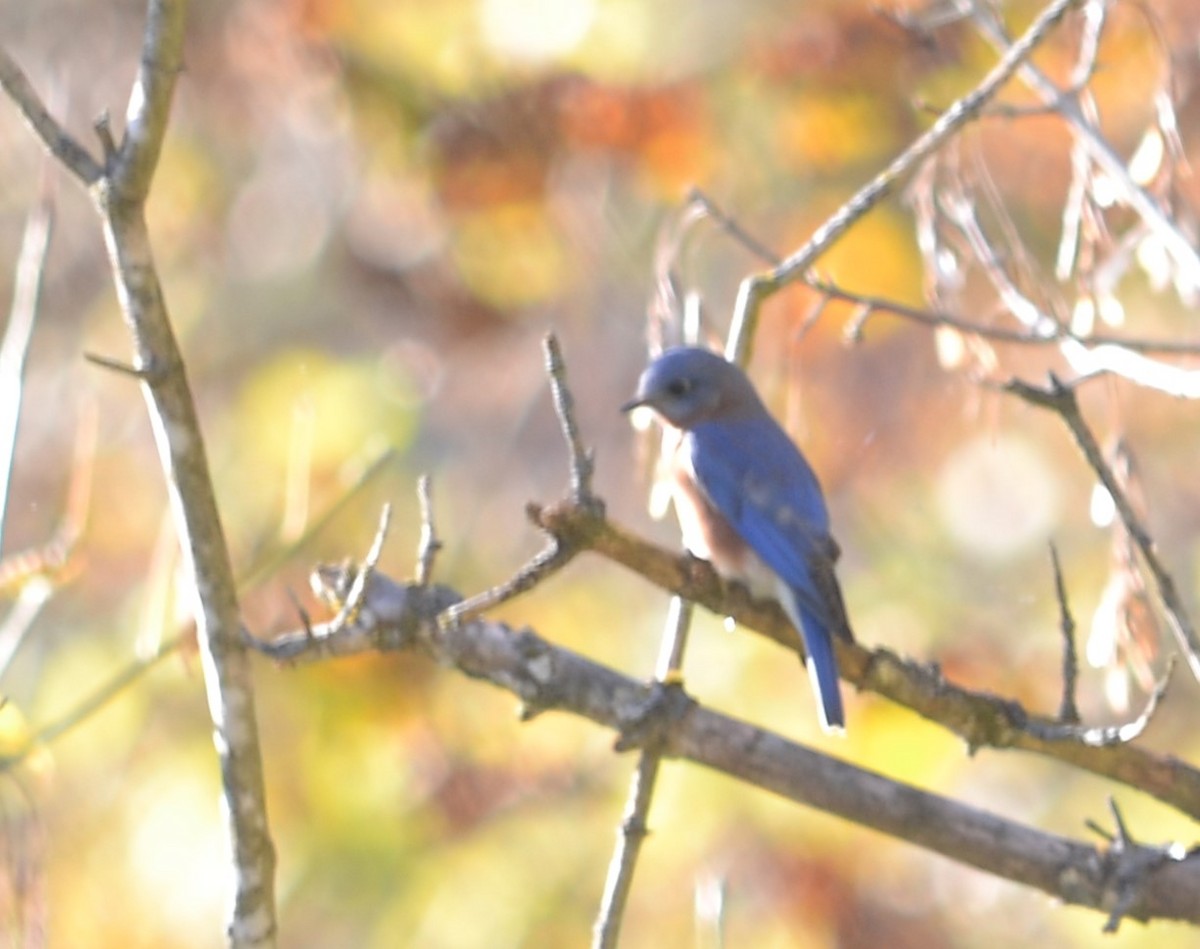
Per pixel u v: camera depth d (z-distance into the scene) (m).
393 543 14.41
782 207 14.18
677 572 7.48
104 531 15.66
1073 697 7.84
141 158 7.10
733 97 13.84
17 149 16.27
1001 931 13.82
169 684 13.60
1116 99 13.00
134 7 16.69
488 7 13.72
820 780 8.21
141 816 13.48
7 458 8.55
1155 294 13.95
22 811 8.58
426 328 15.56
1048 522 15.34
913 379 14.95
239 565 13.12
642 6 13.74
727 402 10.29
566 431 7.10
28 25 16.66
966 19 12.60
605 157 14.12
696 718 8.24
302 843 12.98
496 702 13.20
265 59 14.53
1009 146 13.80
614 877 8.17
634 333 15.50
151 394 7.21
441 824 13.08
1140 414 15.35
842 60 13.36
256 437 14.80
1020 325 12.22
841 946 13.16
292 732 13.05
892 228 13.81
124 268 7.14
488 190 14.11
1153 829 13.98
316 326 15.85
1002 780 14.66
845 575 15.16
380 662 12.94
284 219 16.11
